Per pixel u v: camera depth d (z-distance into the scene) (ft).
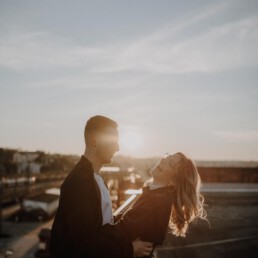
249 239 18.81
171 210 8.27
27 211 181.78
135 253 6.81
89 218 6.36
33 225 169.58
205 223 19.72
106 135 7.15
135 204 7.72
